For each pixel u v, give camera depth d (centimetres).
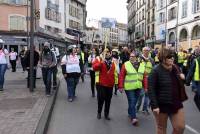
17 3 4475
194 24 3872
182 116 578
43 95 1291
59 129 855
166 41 4897
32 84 1388
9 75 2275
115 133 812
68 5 6431
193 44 3909
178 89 582
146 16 6556
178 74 588
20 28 4469
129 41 9325
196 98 835
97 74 958
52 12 5553
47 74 1298
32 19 1353
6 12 4444
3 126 791
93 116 1012
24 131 742
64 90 1592
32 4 1355
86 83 1894
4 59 1434
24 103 1111
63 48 5862
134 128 862
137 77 909
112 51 962
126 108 1137
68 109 1122
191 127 862
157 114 582
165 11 5028
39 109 1003
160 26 5331
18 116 904
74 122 933
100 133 813
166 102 574
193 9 3916
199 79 833
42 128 768
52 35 5025
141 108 1112
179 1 4375
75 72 1277
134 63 919
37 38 4344
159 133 590
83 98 1358
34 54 1482
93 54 1470
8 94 1321
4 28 4431
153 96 577
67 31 6356
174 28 4575
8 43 4344
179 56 2006
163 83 576
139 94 922
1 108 1023
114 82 960
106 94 956
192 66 845
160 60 584
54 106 1175
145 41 6506
